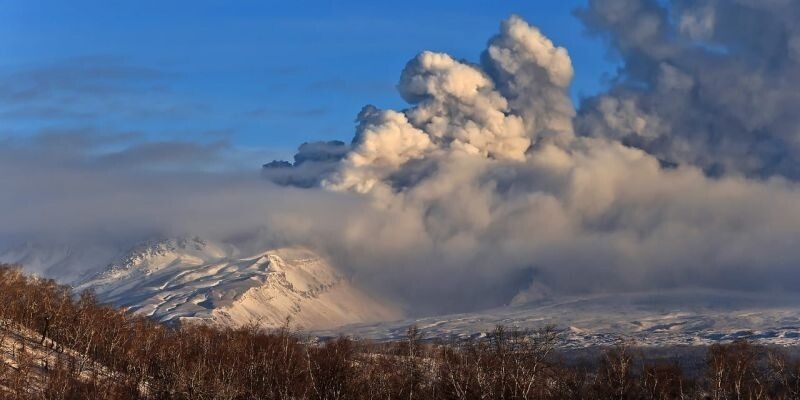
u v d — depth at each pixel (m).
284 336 151.12
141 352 125.19
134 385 112.69
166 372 116.25
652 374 122.19
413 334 157.12
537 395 113.00
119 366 125.31
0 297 129.62
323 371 123.62
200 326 166.88
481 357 117.31
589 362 165.75
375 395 117.38
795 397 117.69
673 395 121.81
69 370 111.81
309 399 118.12
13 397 98.69
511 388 108.44
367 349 155.12
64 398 102.12
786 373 130.25
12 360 111.50
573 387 120.31
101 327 132.00
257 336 144.25
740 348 149.75
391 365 127.19
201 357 122.75
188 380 112.19
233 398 114.25
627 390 119.38
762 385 118.25
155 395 112.94
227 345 132.12
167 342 130.25
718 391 114.81
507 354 116.44
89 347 126.12
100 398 103.94
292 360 128.62
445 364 119.31
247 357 126.38
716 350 147.75
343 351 135.88
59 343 126.75
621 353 136.62
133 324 148.25
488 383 108.88
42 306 134.62
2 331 121.75
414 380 118.94
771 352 160.75
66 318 131.50
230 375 115.38
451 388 113.12
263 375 120.19
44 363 116.00
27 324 130.38
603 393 119.94
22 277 151.50
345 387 120.06
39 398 100.25
